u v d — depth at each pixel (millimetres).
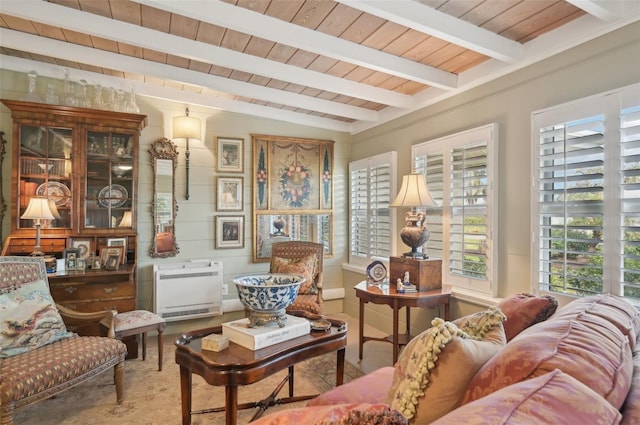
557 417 638
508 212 2732
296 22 2381
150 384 2771
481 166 2898
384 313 4008
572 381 756
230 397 1706
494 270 2791
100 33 2441
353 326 4230
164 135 3967
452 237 3145
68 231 3328
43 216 3035
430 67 2984
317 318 2422
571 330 1062
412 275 3018
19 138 3186
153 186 3904
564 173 2332
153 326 2982
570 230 2301
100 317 2670
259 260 4355
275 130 4484
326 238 4734
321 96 3873
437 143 3336
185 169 4047
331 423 629
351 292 4625
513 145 2701
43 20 2305
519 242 2648
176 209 3994
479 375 992
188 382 1995
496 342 1249
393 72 2830
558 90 2410
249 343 1887
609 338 1049
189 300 3893
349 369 3057
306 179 4629
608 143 2111
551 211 2404
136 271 3576
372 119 4215
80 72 3541
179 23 2502
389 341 3125
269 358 1788
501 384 910
